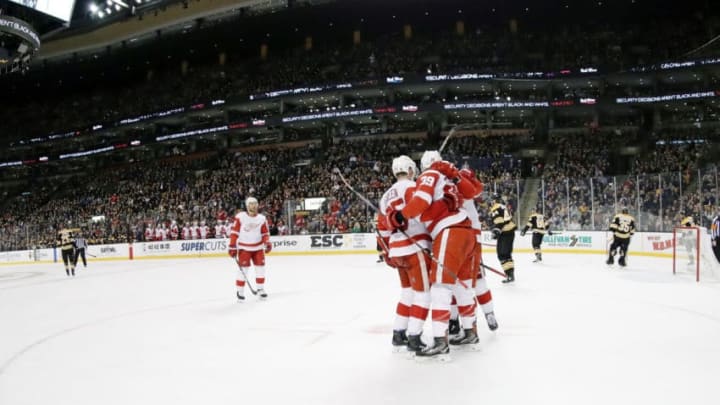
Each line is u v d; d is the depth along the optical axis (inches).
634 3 1358.3
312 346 218.7
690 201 618.2
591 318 257.9
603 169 1068.5
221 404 154.7
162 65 1811.0
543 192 746.2
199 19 1496.1
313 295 369.1
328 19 1482.5
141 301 378.3
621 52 1248.8
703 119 1171.9
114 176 1525.6
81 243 791.7
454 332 214.7
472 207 212.8
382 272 517.7
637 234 656.4
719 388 155.7
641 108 1195.9
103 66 1802.4
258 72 1541.6
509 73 1214.9
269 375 180.4
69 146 1781.5
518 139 1228.5
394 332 205.5
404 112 1248.2
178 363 200.5
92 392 170.9
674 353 192.9
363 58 1424.7
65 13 658.2
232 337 241.9
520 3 1374.3
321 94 1321.4
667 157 1017.5
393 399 153.2
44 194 1587.1
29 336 269.0
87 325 291.4
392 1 1358.3
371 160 1190.3
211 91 1537.9
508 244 385.1
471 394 155.2
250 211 351.9
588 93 1264.8
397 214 190.1
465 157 1119.0
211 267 674.2
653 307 285.9
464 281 202.5
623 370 173.9
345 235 833.5
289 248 868.6
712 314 264.1
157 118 1526.8
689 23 1268.5
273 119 1344.7
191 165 1432.1
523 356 192.4
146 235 981.8
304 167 1219.2
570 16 1438.2
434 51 1360.7
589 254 673.0
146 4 1296.8
